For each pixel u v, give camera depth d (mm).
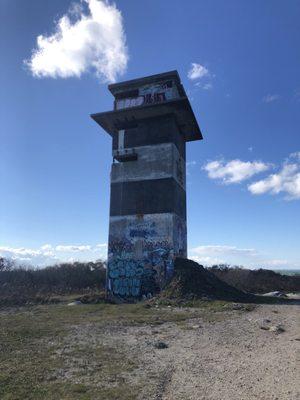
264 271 50219
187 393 7449
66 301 25781
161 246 28703
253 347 11430
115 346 11539
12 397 7195
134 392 7492
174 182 30109
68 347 11336
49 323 15914
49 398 7160
